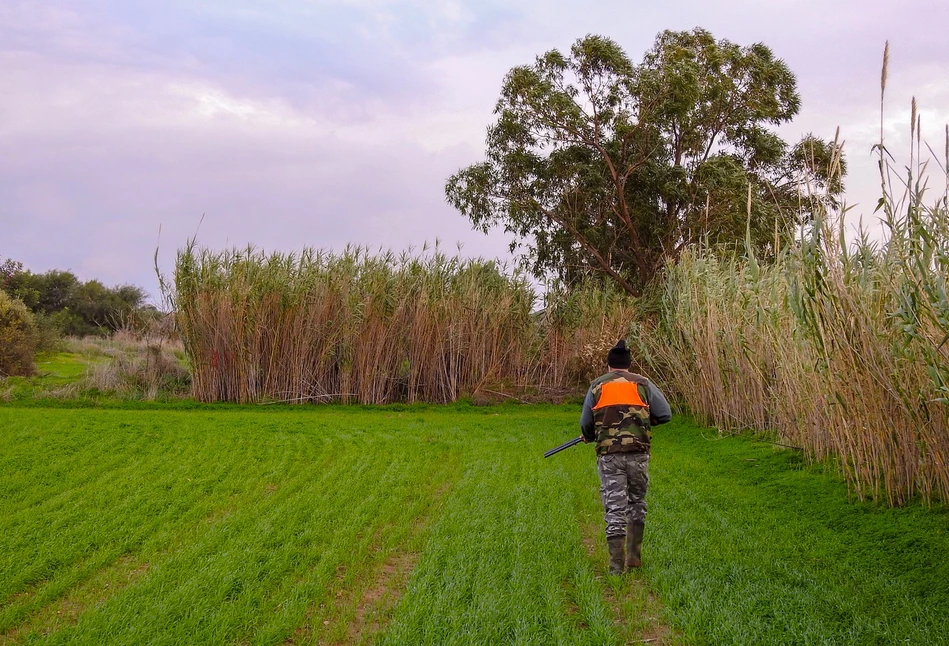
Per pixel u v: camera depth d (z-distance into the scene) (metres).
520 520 7.92
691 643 4.90
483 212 27.80
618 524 6.46
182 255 19.91
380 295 20.64
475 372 21.61
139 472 10.16
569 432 15.50
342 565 6.59
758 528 7.72
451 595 5.64
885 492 8.20
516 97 27.11
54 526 7.42
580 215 27.52
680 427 15.34
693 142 28.81
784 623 5.14
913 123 7.07
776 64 28.38
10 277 42.88
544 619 5.26
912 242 7.08
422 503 8.63
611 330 21.53
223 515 8.17
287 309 20.23
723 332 13.76
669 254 26.11
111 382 20.16
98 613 5.25
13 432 13.05
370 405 20.27
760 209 23.36
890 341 7.73
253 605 5.55
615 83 26.73
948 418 7.10
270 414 18.05
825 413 9.36
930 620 5.17
